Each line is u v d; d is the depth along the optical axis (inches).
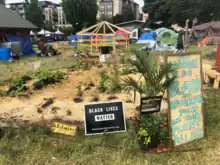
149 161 102.5
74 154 108.7
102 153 108.8
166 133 113.5
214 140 117.2
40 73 232.7
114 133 125.3
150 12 1765.5
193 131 116.0
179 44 469.7
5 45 492.7
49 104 170.6
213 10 1312.7
